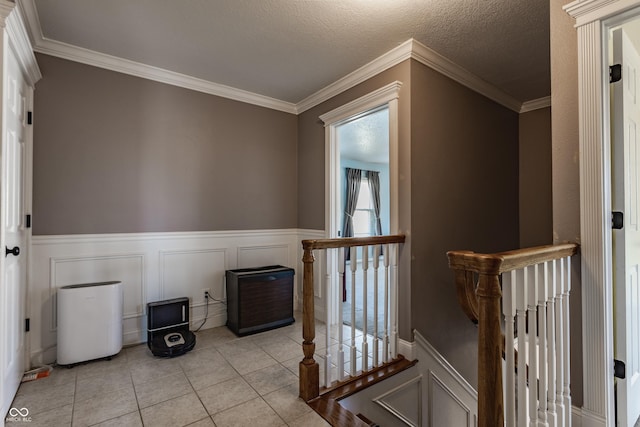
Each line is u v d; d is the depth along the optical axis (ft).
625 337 4.67
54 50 7.77
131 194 8.84
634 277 5.18
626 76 4.97
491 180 10.19
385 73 8.52
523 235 11.41
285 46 7.93
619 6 4.35
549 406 4.10
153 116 9.20
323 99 10.82
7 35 5.25
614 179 4.79
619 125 4.75
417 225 7.83
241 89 10.54
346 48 8.02
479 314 3.10
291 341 8.94
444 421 8.20
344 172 23.71
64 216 7.89
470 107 9.53
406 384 7.27
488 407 2.97
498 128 10.58
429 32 7.31
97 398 6.00
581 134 4.72
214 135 10.28
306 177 11.66
